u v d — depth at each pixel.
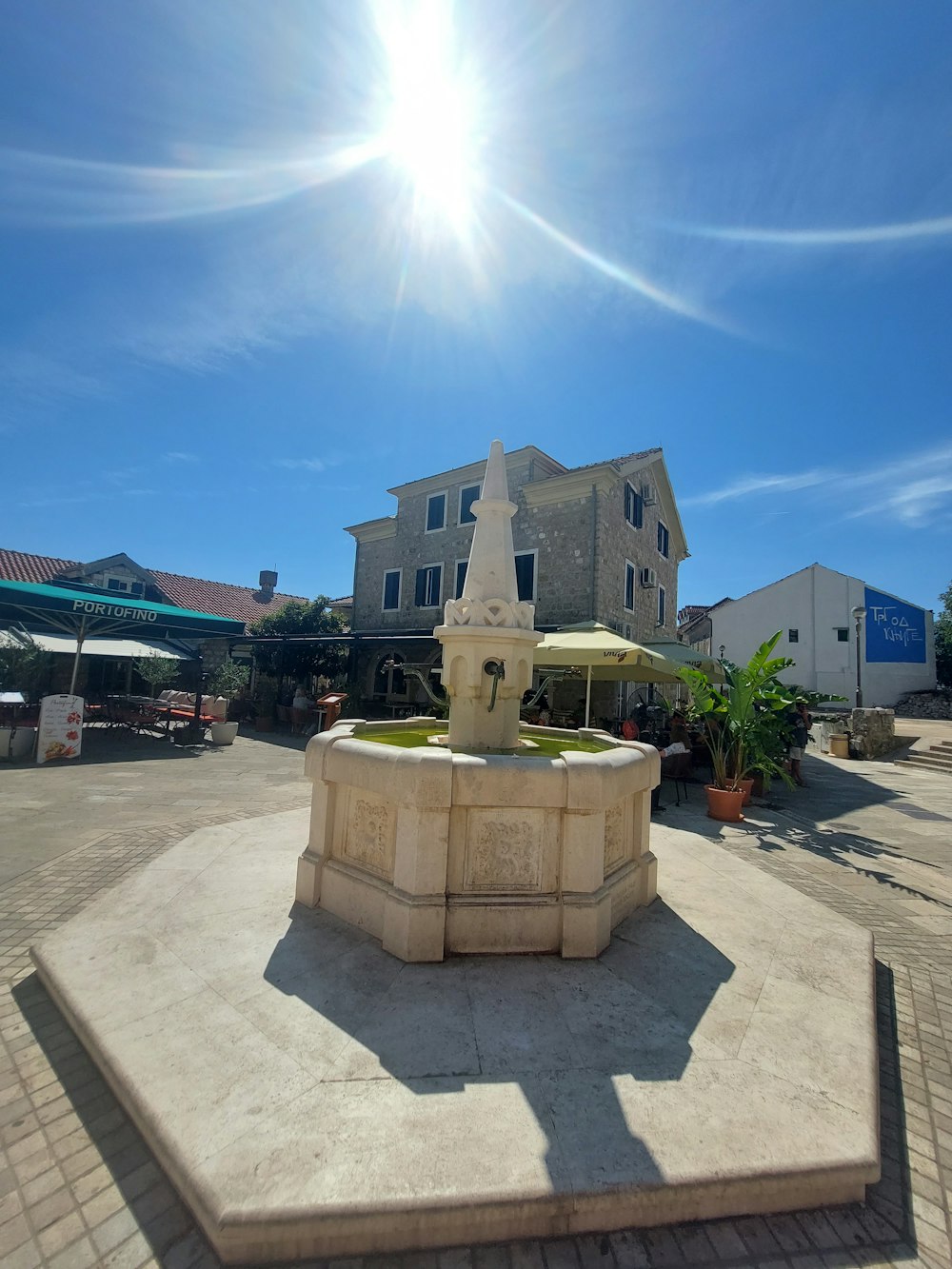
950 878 5.65
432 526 19.52
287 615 22.08
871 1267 1.77
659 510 21.16
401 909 3.19
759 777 9.69
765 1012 2.83
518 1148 1.94
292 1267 1.67
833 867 5.85
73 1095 2.34
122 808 7.12
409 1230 1.73
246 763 10.98
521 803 3.26
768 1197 1.91
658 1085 2.28
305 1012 2.69
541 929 3.31
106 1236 1.76
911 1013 3.27
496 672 4.54
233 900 3.93
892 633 30.17
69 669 20.14
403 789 3.22
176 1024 2.58
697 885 4.64
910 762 14.59
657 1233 1.83
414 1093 2.19
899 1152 2.25
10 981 3.15
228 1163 1.84
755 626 32.31
